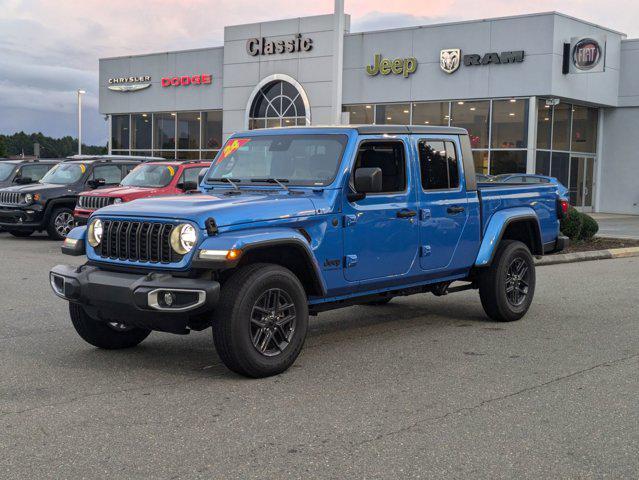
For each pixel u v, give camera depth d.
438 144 7.34
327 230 6.24
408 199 6.94
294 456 4.22
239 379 5.80
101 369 6.07
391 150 6.86
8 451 4.27
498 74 27.92
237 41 34.84
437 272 7.36
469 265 7.71
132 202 6.24
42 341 7.06
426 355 6.66
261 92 34.38
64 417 4.87
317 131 6.68
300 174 6.55
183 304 5.40
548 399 5.34
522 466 4.11
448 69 28.88
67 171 17.62
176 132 38.31
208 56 36.44
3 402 5.18
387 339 7.32
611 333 7.65
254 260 6.10
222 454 4.25
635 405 5.21
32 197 16.66
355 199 6.42
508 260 8.06
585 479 3.94
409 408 5.11
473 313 8.76
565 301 9.70
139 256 5.77
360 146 6.53
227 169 7.02
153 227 5.69
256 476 3.94
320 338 7.36
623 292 10.50
